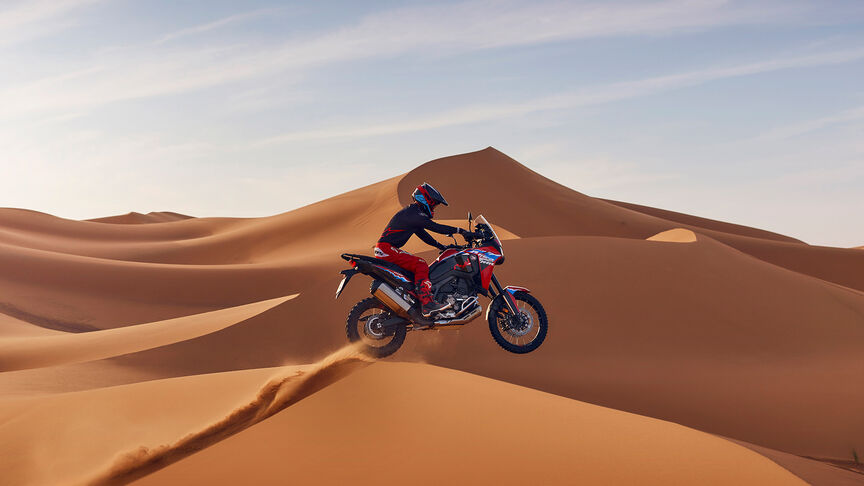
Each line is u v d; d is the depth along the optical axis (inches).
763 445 382.0
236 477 172.6
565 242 746.8
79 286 2186.3
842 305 656.4
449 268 309.4
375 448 178.5
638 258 703.1
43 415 346.3
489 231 319.3
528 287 657.0
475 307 303.4
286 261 2763.3
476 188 3846.0
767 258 3422.7
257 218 5438.0
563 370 526.3
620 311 620.4
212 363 696.4
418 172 3922.2
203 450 194.2
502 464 162.6
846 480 174.6
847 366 516.1
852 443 374.9
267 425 202.2
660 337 585.0
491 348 589.0
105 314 1977.1
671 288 653.9
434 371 229.1
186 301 2185.0
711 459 157.0
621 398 461.7
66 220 5103.3
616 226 3853.3
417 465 166.7
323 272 2474.2
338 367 274.1
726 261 719.1
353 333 305.6
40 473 273.7
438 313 300.8
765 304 639.8
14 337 1234.6
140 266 2463.1
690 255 717.9
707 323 605.6
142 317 1996.8
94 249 4097.0
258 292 2316.7
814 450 373.7
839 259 3393.2
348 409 203.8
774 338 587.5
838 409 418.6
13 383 663.1
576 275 673.6
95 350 953.5
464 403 200.4
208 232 5201.8
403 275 305.7
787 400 445.1
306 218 3991.1
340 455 176.7
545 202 3954.2
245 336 740.0
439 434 182.4
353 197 4259.4
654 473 152.3
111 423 317.7
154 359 738.8
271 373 363.6
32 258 2354.8
